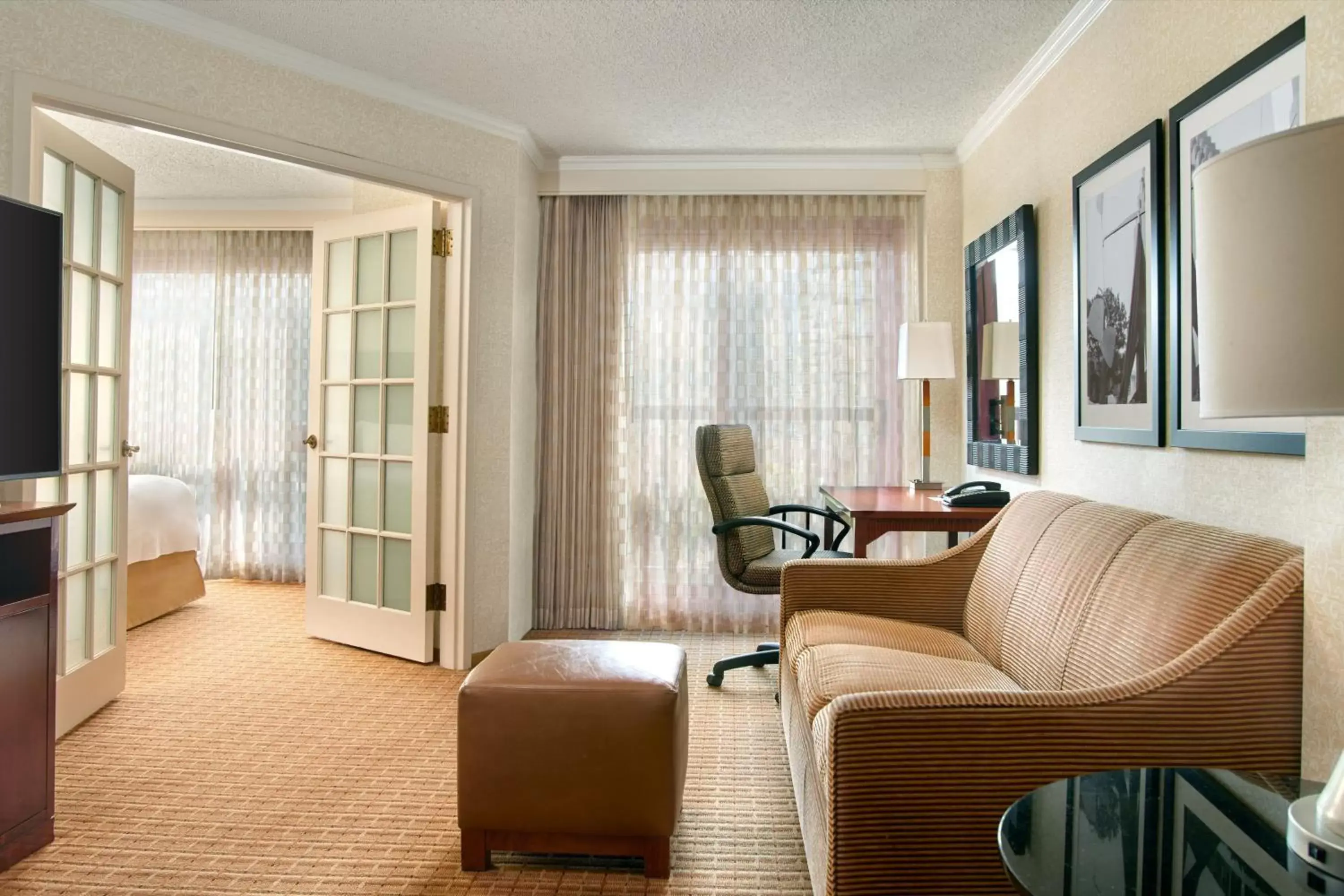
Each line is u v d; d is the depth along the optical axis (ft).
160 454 16.38
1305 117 4.21
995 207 10.91
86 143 8.39
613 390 13.00
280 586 15.88
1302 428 4.96
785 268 12.91
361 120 9.87
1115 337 7.33
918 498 10.26
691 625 12.98
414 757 7.96
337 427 12.09
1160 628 4.70
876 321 12.87
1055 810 3.42
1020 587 6.66
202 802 6.97
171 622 13.23
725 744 8.46
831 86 10.06
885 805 4.08
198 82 8.49
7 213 6.09
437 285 11.08
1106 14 7.72
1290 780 3.72
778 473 12.93
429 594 11.08
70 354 8.36
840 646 6.63
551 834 5.88
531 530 12.83
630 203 13.01
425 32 8.78
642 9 8.23
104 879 5.79
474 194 10.97
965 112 10.84
